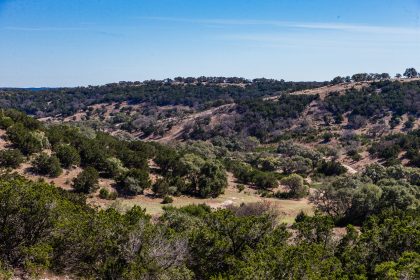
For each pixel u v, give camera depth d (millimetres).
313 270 12555
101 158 42344
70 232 13391
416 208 32062
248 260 13477
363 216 33625
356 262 15172
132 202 36781
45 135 43312
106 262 12914
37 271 12094
